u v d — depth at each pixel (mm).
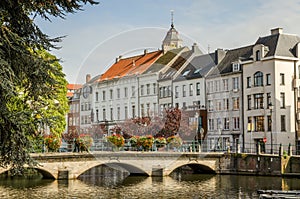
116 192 28812
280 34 55188
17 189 29375
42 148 32656
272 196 23797
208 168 42469
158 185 32562
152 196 27516
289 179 37531
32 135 10609
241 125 56031
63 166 33938
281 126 53062
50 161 33312
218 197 27047
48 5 10094
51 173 33594
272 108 53031
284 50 54156
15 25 10352
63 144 33781
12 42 10031
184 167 45906
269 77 53719
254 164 41500
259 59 54469
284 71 53656
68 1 10172
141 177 35094
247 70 55750
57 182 33062
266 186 32531
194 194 28375
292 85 53875
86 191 28922
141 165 33938
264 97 53969
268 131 53281
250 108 55125
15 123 9938
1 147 10141
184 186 32312
